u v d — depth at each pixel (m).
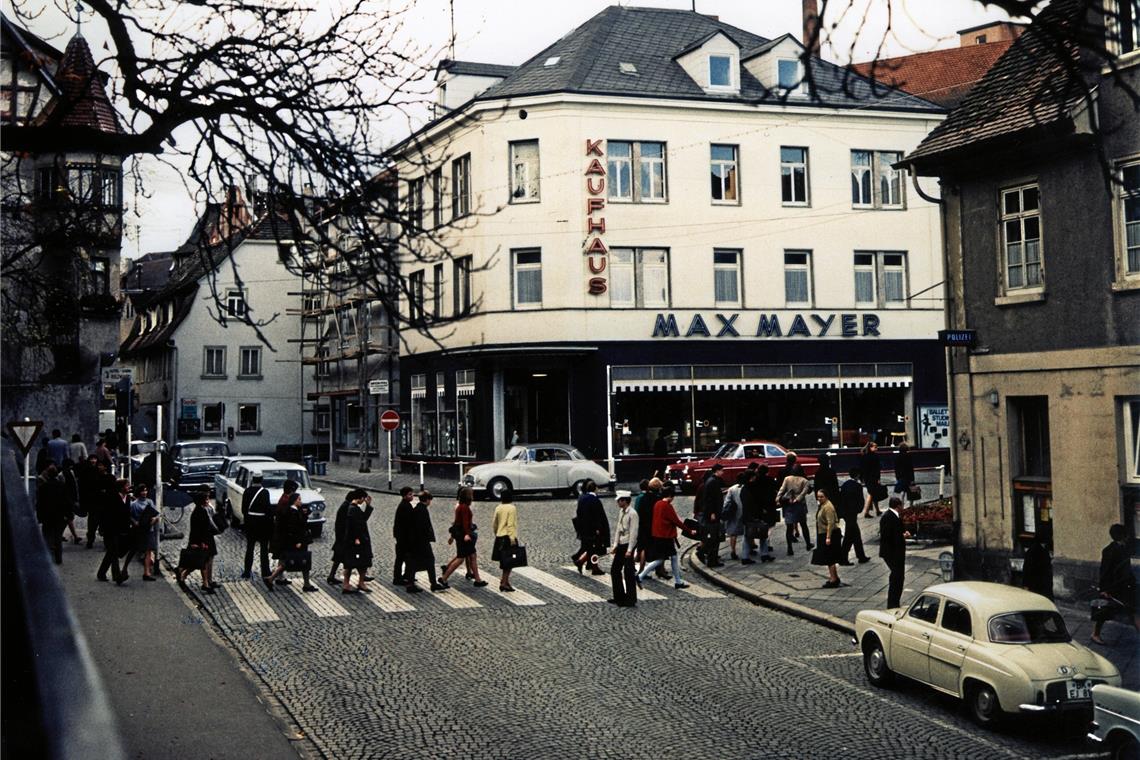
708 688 11.80
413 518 17.86
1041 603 10.77
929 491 32.06
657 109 36.41
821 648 13.92
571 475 31.69
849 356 38.06
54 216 11.30
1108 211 15.54
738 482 21.25
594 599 17.31
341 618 15.59
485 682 12.01
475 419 36.66
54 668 2.12
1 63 9.07
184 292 54.50
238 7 7.09
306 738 9.94
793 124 37.88
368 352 43.22
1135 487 15.25
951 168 18.23
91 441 30.62
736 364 36.78
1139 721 8.66
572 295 35.47
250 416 55.38
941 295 39.12
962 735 10.09
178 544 23.02
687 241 36.59
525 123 35.69
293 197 7.09
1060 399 16.36
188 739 9.61
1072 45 6.71
